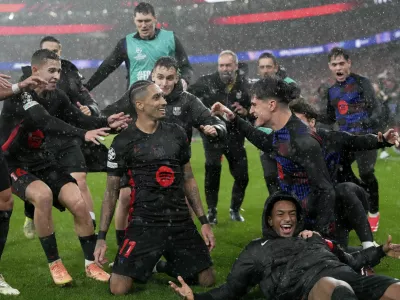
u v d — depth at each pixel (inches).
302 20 1359.5
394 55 1254.9
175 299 207.2
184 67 340.2
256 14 1392.7
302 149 203.9
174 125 223.1
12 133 231.9
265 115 208.1
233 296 188.4
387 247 193.0
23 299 209.0
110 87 1419.8
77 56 1475.1
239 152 322.0
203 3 1406.3
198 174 484.1
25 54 1481.3
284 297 181.2
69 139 277.9
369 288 171.2
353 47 1314.0
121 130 228.5
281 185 216.1
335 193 214.2
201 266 218.4
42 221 220.8
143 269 211.9
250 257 188.5
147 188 214.2
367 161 300.4
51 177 234.4
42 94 240.4
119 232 249.9
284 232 191.5
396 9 1246.9
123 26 1450.5
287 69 1395.2
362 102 323.9
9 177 211.9
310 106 222.5
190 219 219.9
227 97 325.7
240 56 1423.5
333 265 178.9
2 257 261.1
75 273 239.9
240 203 331.3
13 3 1454.2
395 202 367.2
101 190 419.2
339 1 1311.5
